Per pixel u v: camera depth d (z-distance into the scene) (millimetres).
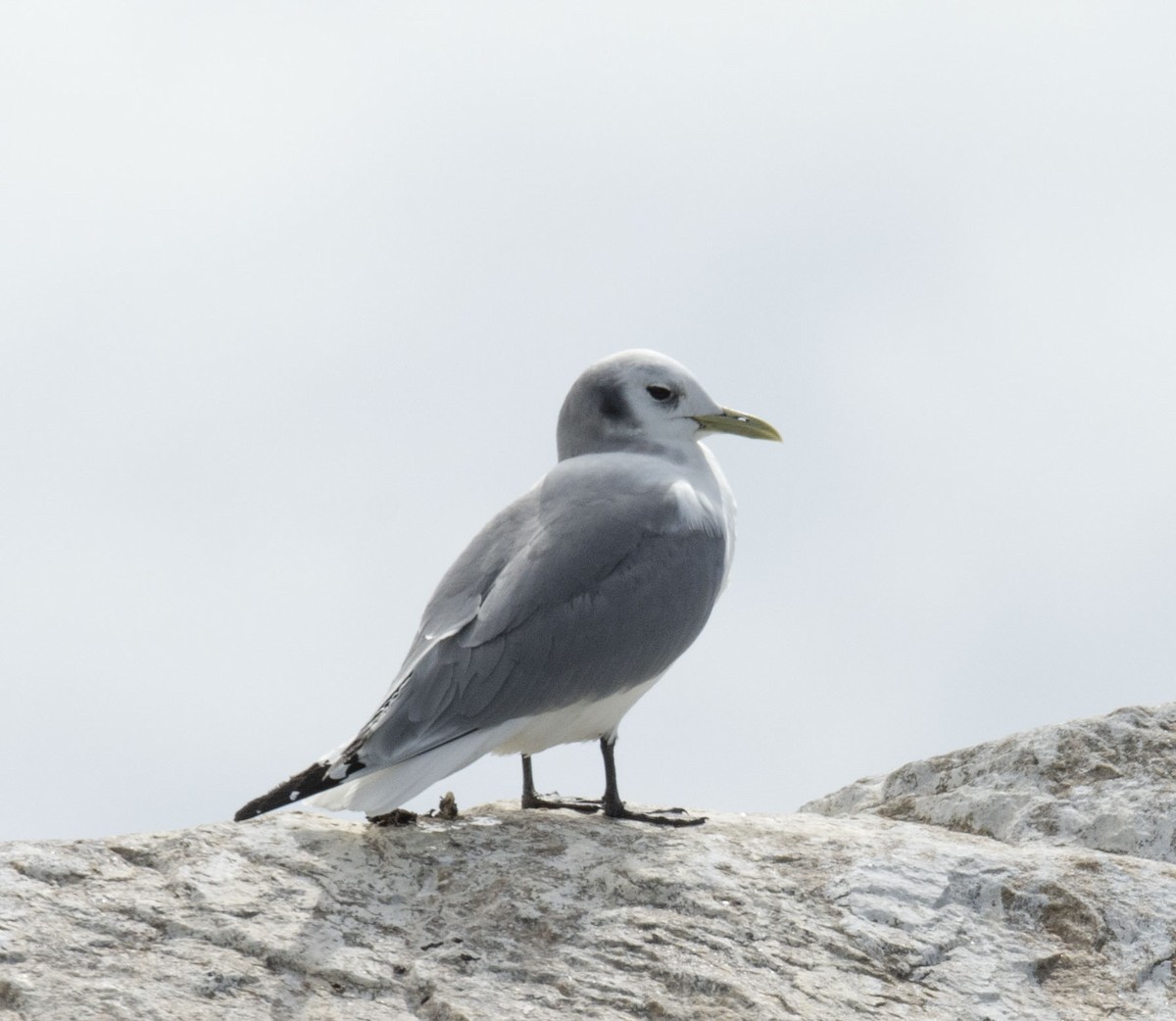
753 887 11844
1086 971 11477
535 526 13773
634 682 13641
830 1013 10531
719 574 14414
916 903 11844
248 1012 10031
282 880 11508
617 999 10453
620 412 15016
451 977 10570
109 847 11664
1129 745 15094
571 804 14367
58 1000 9852
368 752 12516
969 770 15438
